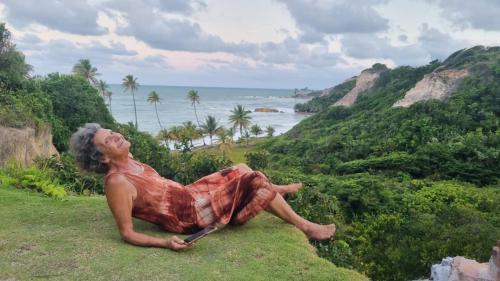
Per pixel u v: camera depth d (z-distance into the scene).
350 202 30.02
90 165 4.40
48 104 29.97
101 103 37.47
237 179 4.66
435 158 45.12
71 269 3.83
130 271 3.79
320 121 82.00
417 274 18.59
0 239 4.43
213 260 4.05
